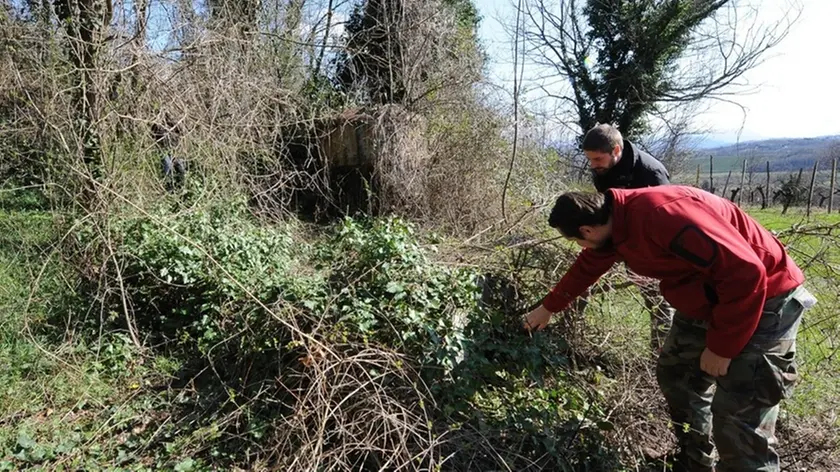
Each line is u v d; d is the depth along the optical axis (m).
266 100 6.10
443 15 8.91
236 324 3.35
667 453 2.83
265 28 7.73
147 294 3.97
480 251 3.94
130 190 4.36
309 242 5.83
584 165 11.54
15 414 2.90
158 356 3.55
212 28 5.68
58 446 2.68
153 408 3.06
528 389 3.06
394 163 7.51
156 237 4.13
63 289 4.04
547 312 2.82
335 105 8.83
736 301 2.04
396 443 2.56
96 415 2.97
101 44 4.26
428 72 8.70
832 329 3.54
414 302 3.06
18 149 4.80
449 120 8.37
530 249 3.59
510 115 8.41
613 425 2.64
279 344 3.07
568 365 3.20
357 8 10.10
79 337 3.64
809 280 3.67
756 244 2.21
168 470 2.58
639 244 2.24
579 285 2.68
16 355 3.39
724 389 2.28
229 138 5.19
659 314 3.38
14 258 4.39
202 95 5.10
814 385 3.34
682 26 13.51
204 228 4.31
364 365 2.80
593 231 2.29
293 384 2.94
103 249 4.00
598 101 14.88
